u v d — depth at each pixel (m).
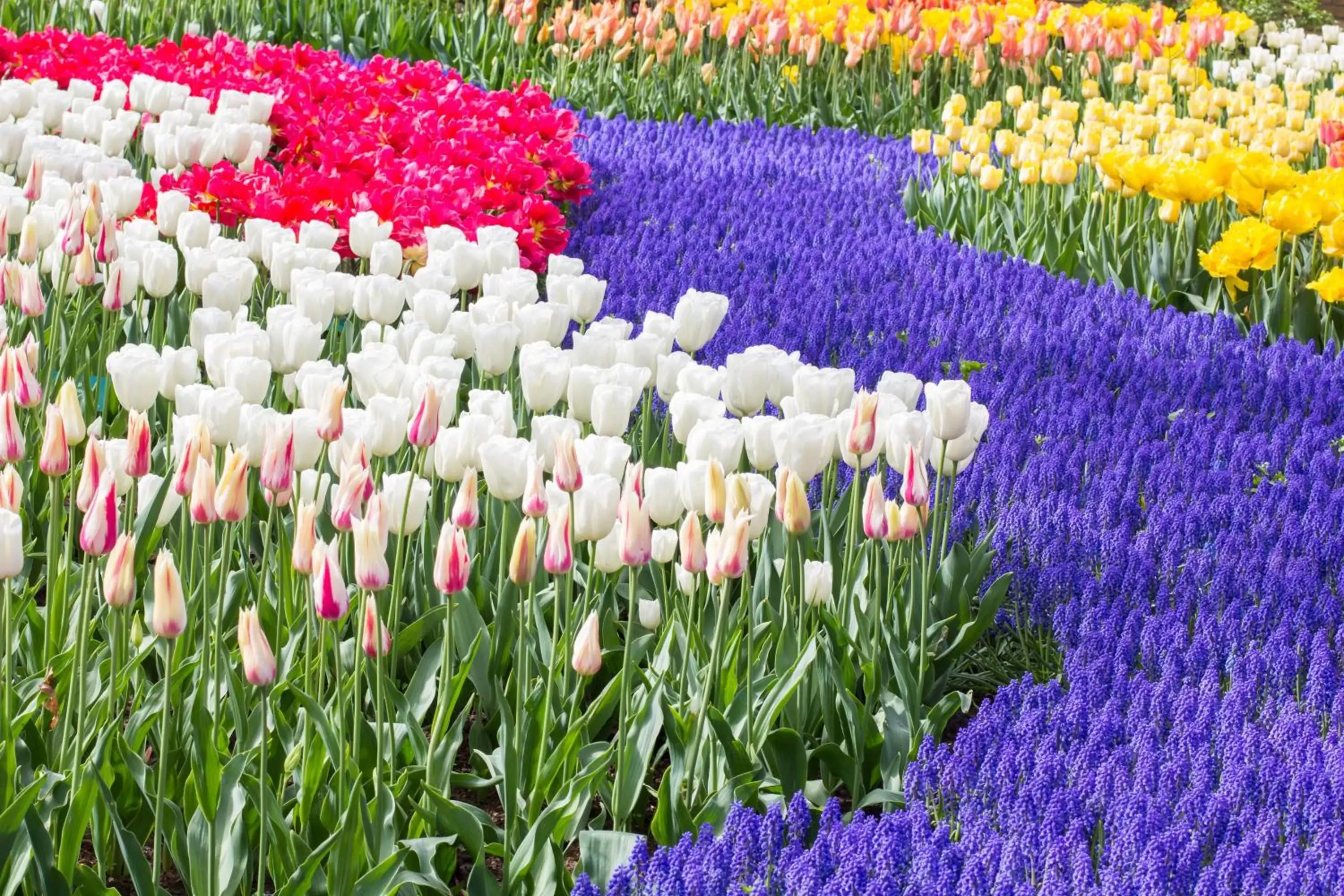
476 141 7.99
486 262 4.73
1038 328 6.61
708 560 2.92
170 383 3.48
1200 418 5.63
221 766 2.93
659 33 13.92
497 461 2.94
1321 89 13.43
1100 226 8.41
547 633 3.54
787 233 8.42
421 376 3.34
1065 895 2.53
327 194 6.61
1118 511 4.67
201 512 2.77
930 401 3.37
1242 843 2.74
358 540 2.62
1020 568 4.28
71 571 3.57
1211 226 8.23
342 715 2.78
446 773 3.07
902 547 3.99
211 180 6.39
